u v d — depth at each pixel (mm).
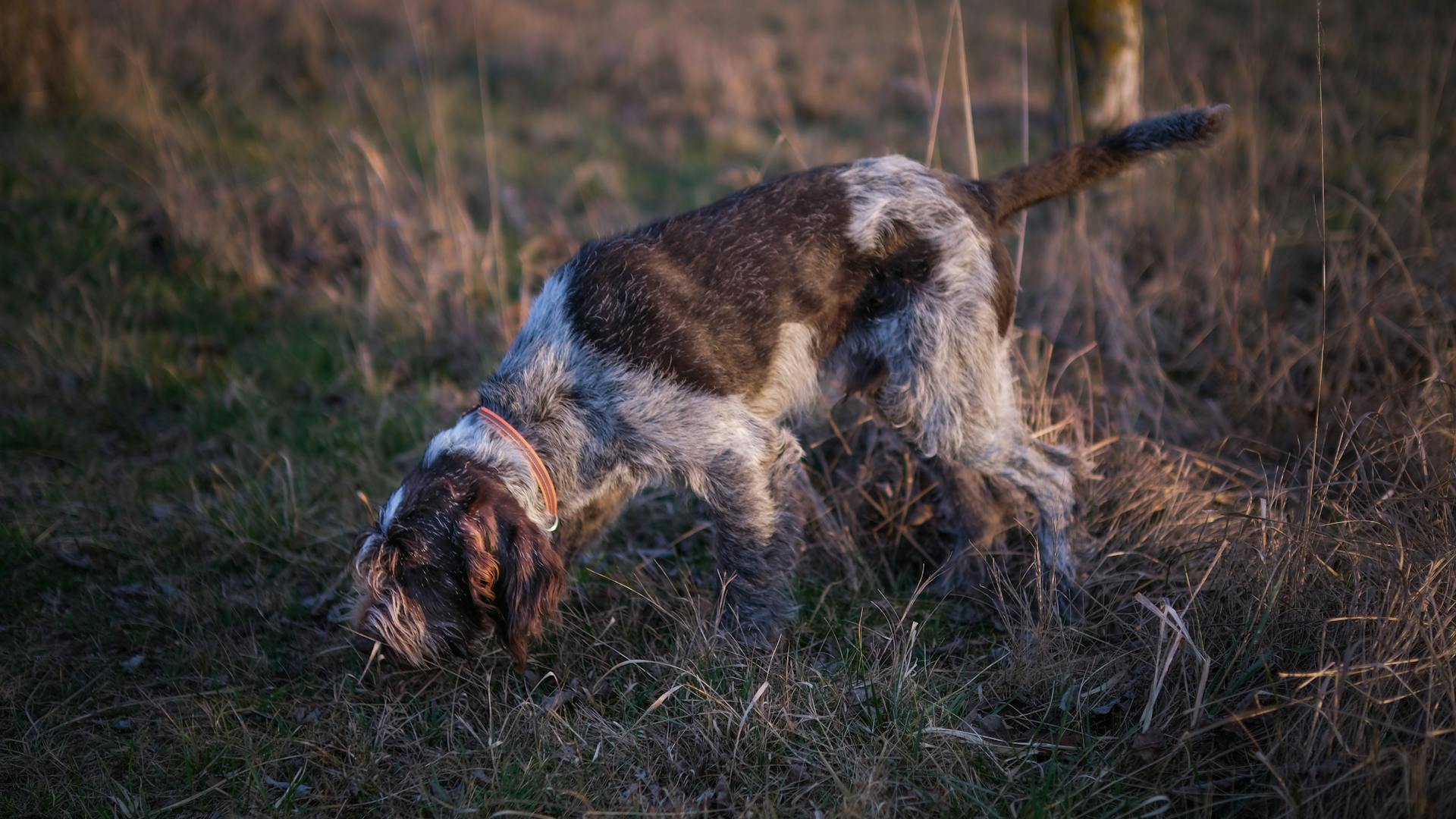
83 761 2953
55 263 5613
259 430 4527
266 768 2938
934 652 3305
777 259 3186
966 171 6793
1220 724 2631
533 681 3275
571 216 6621
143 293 5469
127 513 4051
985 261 3338
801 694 3029
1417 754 2412
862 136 7727
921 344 3273
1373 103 7105
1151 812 2488
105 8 9141
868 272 3309
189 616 3555
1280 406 4176
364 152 6074
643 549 3941
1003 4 11570
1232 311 4578
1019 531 3793
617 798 2736
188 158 6793
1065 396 4184
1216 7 10055
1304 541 2912
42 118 7449
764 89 8875
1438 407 3574
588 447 3148
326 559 3867
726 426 3143
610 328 3109
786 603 3303
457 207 5914
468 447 3055
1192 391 4457
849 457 4105
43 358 4949
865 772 2723
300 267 5816
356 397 4777
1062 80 4836
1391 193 5059
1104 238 4785
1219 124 3326
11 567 3748
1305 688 2715
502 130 8164
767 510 3215
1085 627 3264
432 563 2895
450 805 2717
